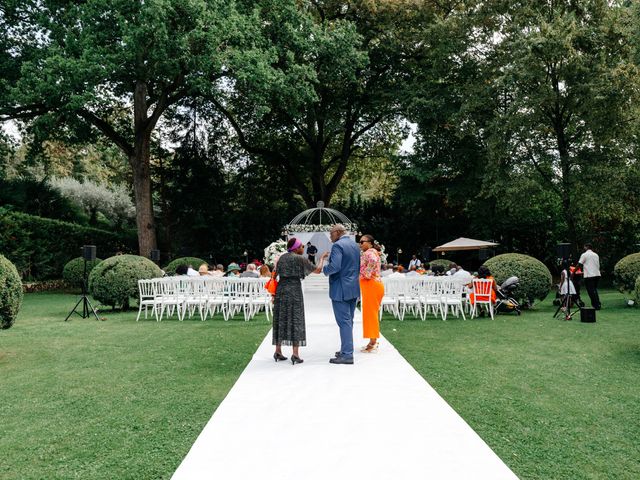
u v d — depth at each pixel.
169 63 17.91
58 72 17.55
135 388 5.61
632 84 18.52
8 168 32.69
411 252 30.12
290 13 20.91
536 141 21.67
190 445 3.90
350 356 6.51
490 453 3.58
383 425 4.13
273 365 6.45
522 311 13.20
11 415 4.71
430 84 25.03
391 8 24.22
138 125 22.12
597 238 23.78
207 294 11.68
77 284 19.45
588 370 6.36
